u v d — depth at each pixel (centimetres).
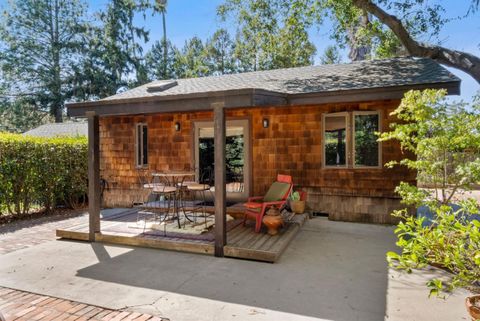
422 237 281
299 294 353
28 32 2666
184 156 835
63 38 2753
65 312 316
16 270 429
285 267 437
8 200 757
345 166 704
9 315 310
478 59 993
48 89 2670
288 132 745
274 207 600
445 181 470
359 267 436
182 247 508
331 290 363
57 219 782
